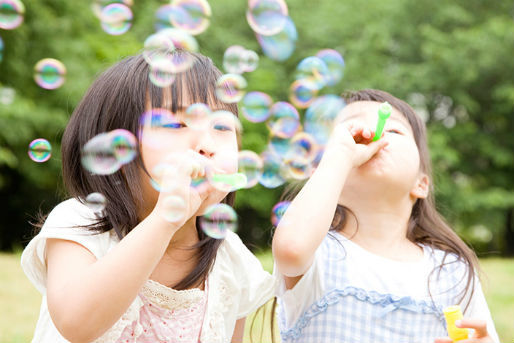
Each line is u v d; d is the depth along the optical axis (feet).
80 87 23.25
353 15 28.91
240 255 4.47
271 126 5.58
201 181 3.41
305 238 3.78
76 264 3.48
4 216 27.50
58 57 24.03
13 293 9.91
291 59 28.45
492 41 26.21
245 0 29.14
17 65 23.22
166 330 3.83
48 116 23.16
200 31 4.71
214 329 4.09
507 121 29.27
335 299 4.27
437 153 25.53
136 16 28.32
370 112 4.76
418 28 28.14
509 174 29.09
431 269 4.59
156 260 3.19
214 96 3.86
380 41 27.30
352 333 4.21
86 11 25.38
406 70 27.20
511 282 12.01
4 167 26.32
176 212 3.18
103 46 25.05
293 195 5.27
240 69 4.68
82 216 3.74
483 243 31.27
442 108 29.19
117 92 3.72
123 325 3.64
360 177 4.38
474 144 28.14
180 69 3.66
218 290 4.22
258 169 4.26
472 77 26.30
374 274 4.40
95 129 3.77
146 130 3.54
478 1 28.86
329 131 5.01
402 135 4.54
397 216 4.58
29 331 7.66
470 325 3.62
